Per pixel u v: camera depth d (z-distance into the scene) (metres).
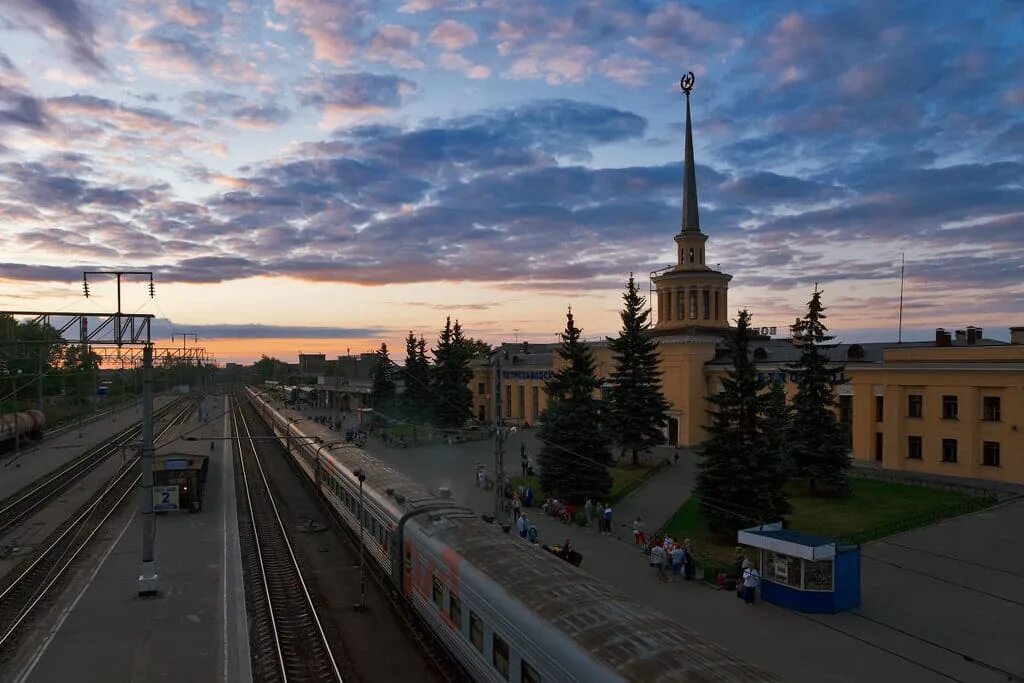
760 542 20.81
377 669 16.19
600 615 11.67
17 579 23.12
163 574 23.69
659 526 30.95
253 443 64.12
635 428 44.91
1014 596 20.75
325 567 24.81
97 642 17.72
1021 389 35.16
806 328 36.41
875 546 26.09
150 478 21.84
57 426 78.12
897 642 17.44
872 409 42.19
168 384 164.25
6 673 15.96
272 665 16.42
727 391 28.86
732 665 9.98
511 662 12.75
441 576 16.55
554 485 35.19
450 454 53.28
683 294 57.41
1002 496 33.25
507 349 92.69
